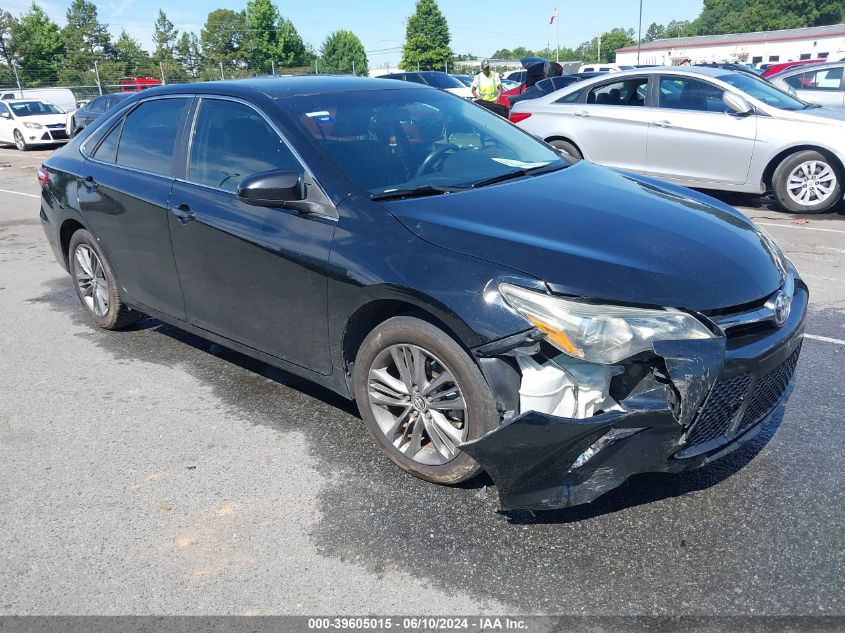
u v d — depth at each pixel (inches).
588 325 99.5
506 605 97.0
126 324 202.4
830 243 272.7
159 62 2925.7
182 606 98.8
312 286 128.7
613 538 109.2
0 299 245.4
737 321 106.8
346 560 106.7
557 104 373.1
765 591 97.5
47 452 140.2
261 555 108.4
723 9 3725.4
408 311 119.8
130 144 177.9
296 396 161.3
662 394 100.0
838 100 480.1
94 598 100.9
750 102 322.0
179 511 119.7
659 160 344.5
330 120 144.0
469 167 145.3
